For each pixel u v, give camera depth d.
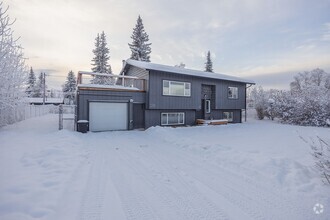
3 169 4.65
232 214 3.18
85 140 10.07
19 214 2.79
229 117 21.95
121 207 3.33
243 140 10.34
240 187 4.26
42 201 3.23
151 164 5.94
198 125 18.34
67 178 4.38
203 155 7.03
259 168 5.26
